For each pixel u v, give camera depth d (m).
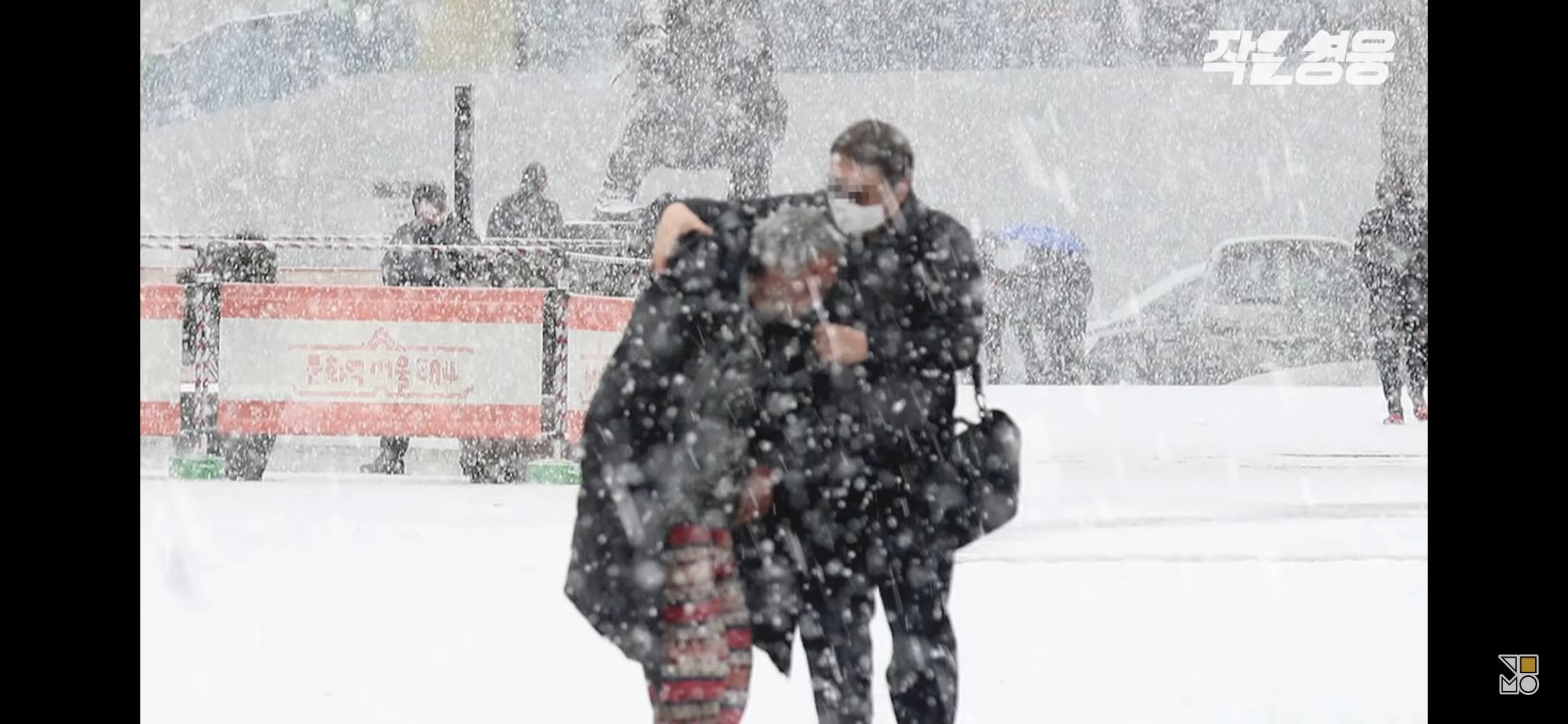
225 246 28.16
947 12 63.00
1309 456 32.25
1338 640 15.63
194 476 27.80
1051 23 62.88
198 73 59.91
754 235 10.37
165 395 28.05
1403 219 38.88
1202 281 53.16
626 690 13.61
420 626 15.88
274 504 24.44
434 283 28.55
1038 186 63.28
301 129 60.34
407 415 28.27
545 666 14.40
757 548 10.78
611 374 10.23
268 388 28.09
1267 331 52.06
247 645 15.01
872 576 10.90
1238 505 25.42
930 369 10.71
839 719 11.16
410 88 60.16
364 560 19.56
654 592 10.00
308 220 59.97
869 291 10.62
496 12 59.50
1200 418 39.69
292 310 28.16
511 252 28.45
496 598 17.33
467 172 41.25
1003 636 15.77
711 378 10.22
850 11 62.59
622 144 48.44
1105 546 21.17
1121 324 52.72
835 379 10.56
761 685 14.11
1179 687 13.89
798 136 62.72
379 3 59.72
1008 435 10.89
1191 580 18.67
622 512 10.05
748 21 47.81
